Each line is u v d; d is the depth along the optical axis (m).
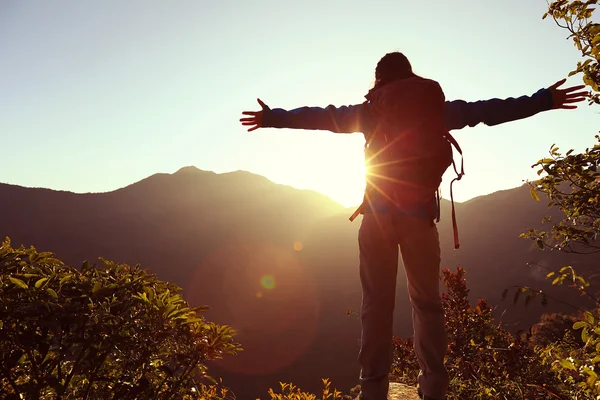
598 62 3.05
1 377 2.38
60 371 2.47
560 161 3.66
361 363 2.31
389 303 2.30
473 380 4.47
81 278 2.73
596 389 1.97
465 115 2.42
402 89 2.25
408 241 2.23
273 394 4.44
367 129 2.35
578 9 3.07
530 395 3.67
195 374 2.78
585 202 3.64
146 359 2.57
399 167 2.21
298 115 2.39
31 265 2.77
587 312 2.14
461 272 6.06
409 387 4.23
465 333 5.34
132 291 2.74
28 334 2.37
